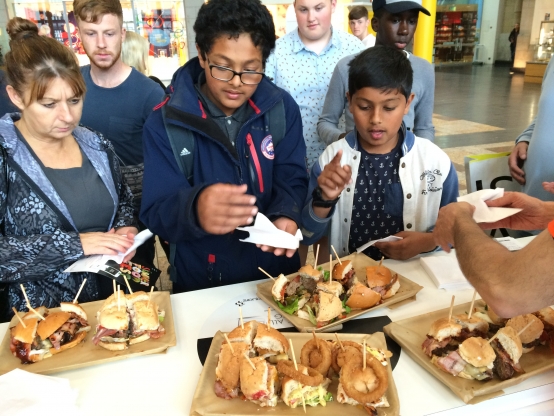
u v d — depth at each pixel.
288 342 1.13
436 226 1.20
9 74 1.36
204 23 1.22
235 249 1.53
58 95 1.37
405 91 1.64
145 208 1.35
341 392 0.98
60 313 1.19
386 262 1.65
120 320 1.16
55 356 1.14
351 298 1.30
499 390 1.01
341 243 1.94
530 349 1.12
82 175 1.61
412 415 0.97
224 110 1.45
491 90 11.01
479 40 18.34
